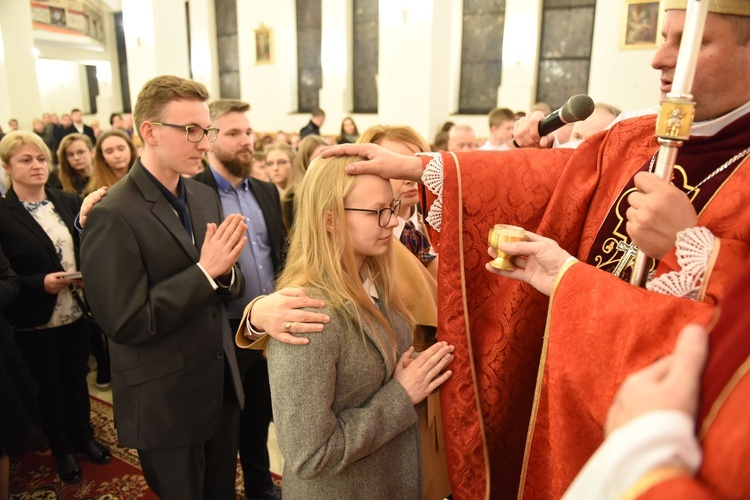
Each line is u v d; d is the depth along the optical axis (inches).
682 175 40.7
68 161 147.3
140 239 66.9
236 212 102.8
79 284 101.9
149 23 458.3
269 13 479.2
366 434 45.3
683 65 32.0
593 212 48.2
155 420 68.4
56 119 521.7
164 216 70.0
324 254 48.3
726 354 20.8
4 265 91.5
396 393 48.1
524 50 382.6
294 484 50.3
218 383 73.1
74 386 108.9
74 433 109.6
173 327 67.1
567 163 50.5
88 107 789.2
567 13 373.4
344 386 47.3
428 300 63.6
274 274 102.0
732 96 37.4
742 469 18.2
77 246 110.5
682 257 33.1
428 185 50.1
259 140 452.1
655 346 32.7
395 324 53.4
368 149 48.9
